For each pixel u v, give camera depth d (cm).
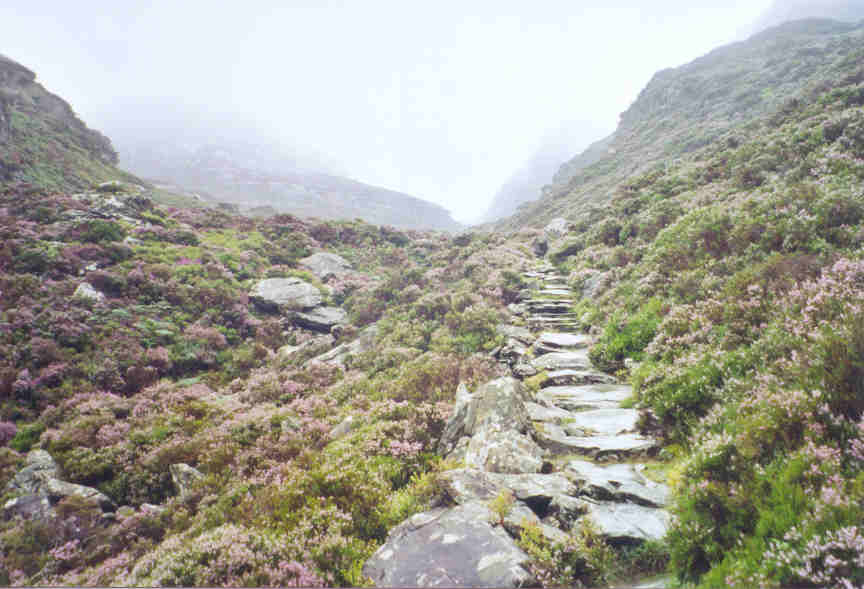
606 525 415
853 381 393
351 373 1542
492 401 704
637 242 1912
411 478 632
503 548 400
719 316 802
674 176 2714
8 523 802
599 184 8044
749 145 2283
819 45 8156
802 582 267
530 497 482
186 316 2084
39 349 1484
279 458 890
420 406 879
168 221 3312
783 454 376
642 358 942
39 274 1998
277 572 438
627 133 12700
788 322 588
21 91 6675
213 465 905
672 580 345
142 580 465
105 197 3284
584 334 1349
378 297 2433
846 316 466
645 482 500
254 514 599
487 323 1520
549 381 984
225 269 2672
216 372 1800
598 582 368
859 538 257
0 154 3928
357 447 736
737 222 1134
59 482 909
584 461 585
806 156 1573
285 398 1422
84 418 1186
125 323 1822
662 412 623
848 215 856
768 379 487
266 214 10175
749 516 344
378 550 453
